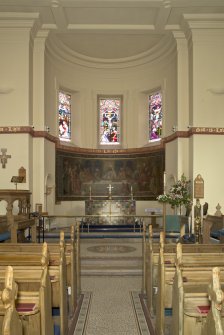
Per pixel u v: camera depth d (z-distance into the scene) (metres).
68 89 19.17
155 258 6.47
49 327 4.36
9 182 14.09
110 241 13.57
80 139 19.55
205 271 4.56
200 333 4.09
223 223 11.64
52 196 16.58
